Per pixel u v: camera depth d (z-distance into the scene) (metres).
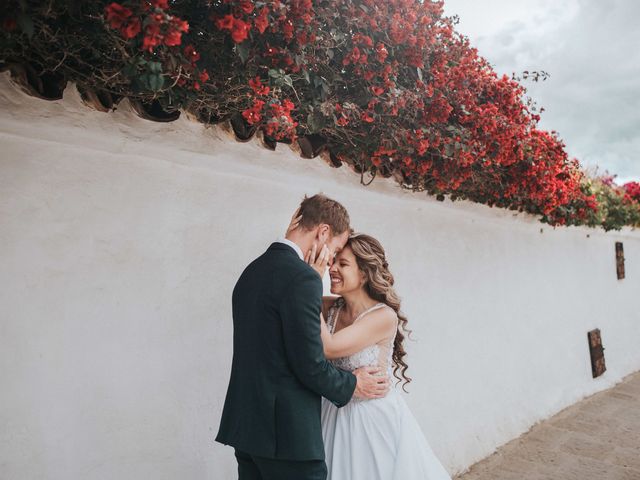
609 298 7.46
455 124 3.16
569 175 4.56
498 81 3.54
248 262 2.60
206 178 2.43
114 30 1.67
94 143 1.99
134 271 2.12
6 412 1.75
